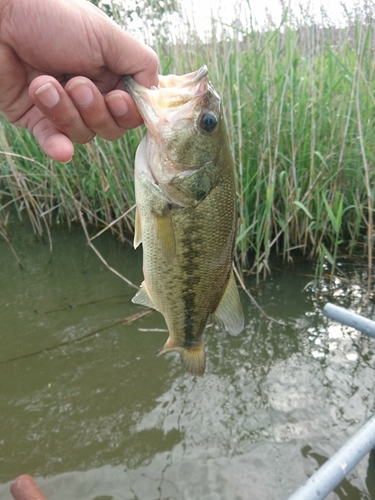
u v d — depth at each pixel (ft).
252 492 1.06
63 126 0.71
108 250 2.55
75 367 1.55
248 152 2.03
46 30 0.66
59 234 2.82
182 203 0.77
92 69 0.72
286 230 2.11
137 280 2.19
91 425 1.29
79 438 1.25
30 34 0.67
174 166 0.75
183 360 0.91
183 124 0.74
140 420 1.30
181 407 1.34
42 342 1.70
